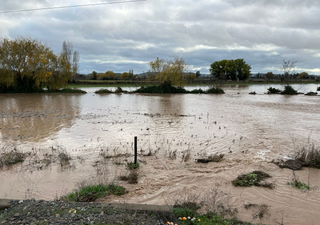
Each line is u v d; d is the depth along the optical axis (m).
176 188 6.65
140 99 30.91
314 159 8.48
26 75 35.94
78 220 4.52
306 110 21.23
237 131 13.19
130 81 63.97
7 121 15.77
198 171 7.81
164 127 14.25
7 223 4.39
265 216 5.31
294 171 7.74
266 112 20.17
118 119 16.80
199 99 31.23
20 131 13.06
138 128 13.96
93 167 8.15
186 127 14.25
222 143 10.93
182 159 8.90
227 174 7.59
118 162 8.55
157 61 39.81
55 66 36.88
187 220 4.86
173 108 22.72
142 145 10.61
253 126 14.50
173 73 39.34
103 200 5.96
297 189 6.57
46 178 7.30
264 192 6.41
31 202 5.30
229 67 85.44
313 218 5.25
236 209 5.55
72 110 20.92
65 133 12.68
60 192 6.44
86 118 17.11
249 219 5.19
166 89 40.19
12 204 5.20
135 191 6.47
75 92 38.97
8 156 8.77
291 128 13.92
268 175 7.40
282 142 11.01
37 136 12.03
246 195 6.26
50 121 15.86
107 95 36.28
